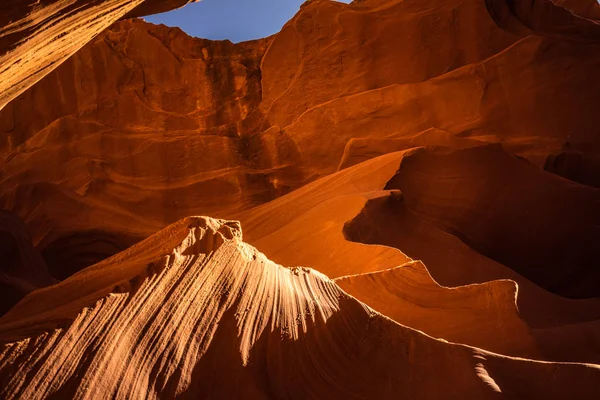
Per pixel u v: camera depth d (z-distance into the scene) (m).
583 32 14.05
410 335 2.79
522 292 6.18
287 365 2.44
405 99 14.67
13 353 1.86
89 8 3.31
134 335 2.12
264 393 2.26
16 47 2.43
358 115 15.12
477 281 7.22
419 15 14.81
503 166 10.10
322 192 10.09
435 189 9.95
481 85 13.89
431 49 14.66
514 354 3.53
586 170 11.88
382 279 4.29
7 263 7.88
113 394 1.90
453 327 3.74
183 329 2.27
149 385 2.02
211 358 2.25
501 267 7.55
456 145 12.16
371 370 2.59
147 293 2.32
